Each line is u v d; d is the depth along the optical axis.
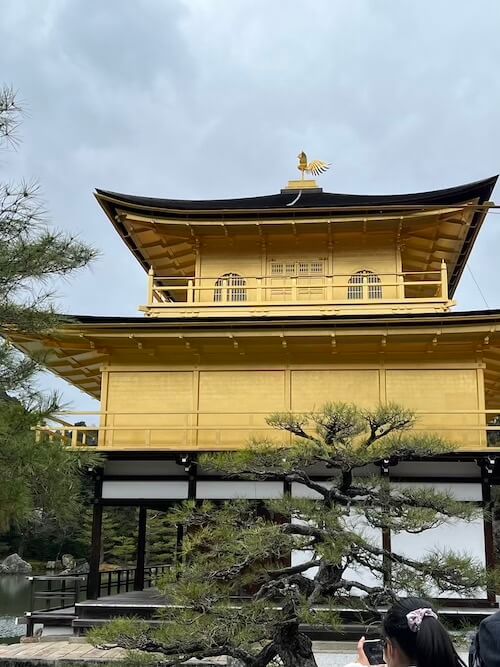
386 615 3.78
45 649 16.28
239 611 9.88
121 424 20.42
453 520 17.72
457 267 25.95
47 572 53.16
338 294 22.62
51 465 8.96
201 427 19.52
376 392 19.97
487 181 20.62
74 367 23.22
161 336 19.39
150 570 28.81
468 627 12.77
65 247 9.98
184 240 23.38
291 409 20.03
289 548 10.41
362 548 10.65
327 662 15.39
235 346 19.91
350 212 21.31
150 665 10.05
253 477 12.63
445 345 19.58
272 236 22.72
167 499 19.14
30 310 10.10
